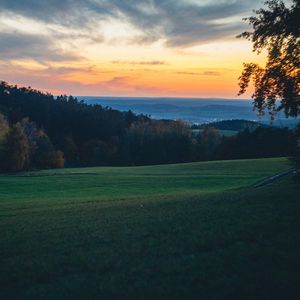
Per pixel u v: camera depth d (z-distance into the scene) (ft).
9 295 32.94
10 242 56.95
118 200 127.24
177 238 48.44
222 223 54.49
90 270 38.60
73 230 63.77
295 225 48.52
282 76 77.36
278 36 77.25
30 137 386.32
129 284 33.09
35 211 104.42
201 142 449.48
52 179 226.38
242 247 40.86
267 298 27.86
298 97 77.82
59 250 48.62
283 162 256.32
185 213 69.36
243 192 104.32
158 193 164.86
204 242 44.52
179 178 214.69
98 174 251.80
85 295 31.14
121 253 43.86
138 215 75.46
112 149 446.19
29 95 638.12
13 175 255.91
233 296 28.66
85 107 616.80
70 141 468.75
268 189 100.99
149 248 44.91
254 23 79.36
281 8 76.28
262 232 46.29
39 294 32.37
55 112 565.53
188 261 38.01
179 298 29.07
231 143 404.16
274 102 80.43
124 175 241.35
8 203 136.26
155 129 469.57
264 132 383.86
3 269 40.98
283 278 31.01
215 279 32.37
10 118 515.09
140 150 450.71
